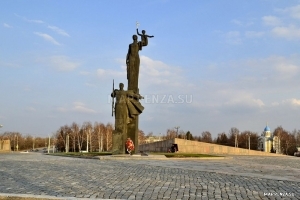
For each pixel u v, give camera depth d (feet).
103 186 38.47
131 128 106.11
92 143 419.95
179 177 48.37
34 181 42.68
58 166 66.44
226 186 39.75
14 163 74.79
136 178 46.37
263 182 44.19
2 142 220.43
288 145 467.93
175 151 165.48
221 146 185.47
